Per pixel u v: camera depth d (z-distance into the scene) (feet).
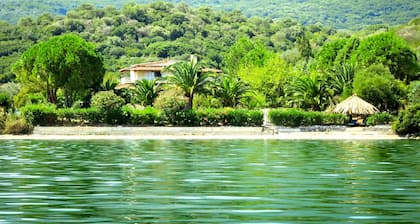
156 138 280.31
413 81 388.98
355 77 346.13
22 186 122.72
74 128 294.05
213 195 112.78
